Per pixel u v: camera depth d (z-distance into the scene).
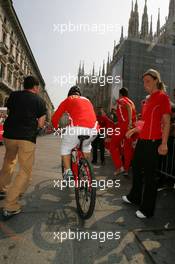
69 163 3.68
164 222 3.13
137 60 41.31
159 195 4.34
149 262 2.27
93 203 2.94
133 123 5.49
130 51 41.28
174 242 2.61
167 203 3.90
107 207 3.62
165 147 3.21
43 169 6.12
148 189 3.26
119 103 5.47
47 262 2.21
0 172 3.79
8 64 38.91
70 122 3.67
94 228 2.90
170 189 4.75
